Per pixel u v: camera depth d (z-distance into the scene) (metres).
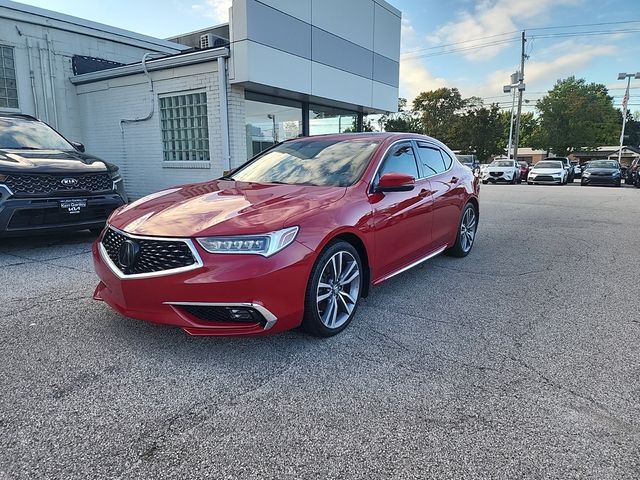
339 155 4.06
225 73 9.17
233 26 8.97
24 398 2.37
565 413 2.29
